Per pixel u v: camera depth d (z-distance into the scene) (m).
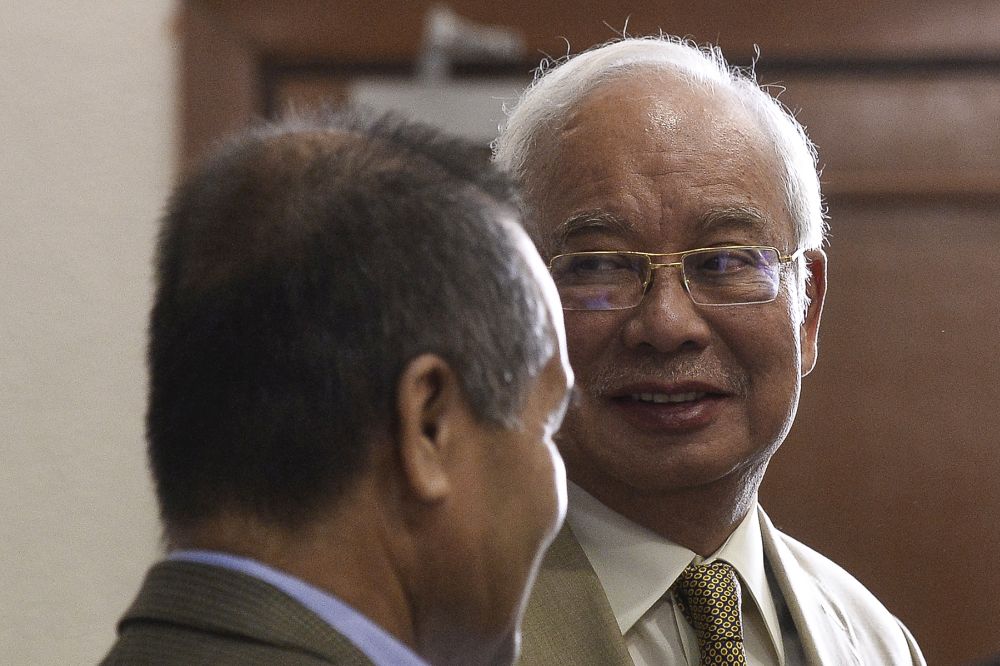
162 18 4.17
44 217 4.11
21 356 4.07
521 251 1.52
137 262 4.12
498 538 1.50
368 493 1.42
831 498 4.16
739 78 2.34
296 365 1.40
